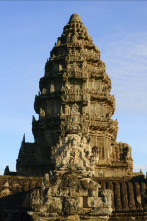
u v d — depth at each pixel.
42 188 34.16
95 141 78.88
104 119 80.31
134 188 50.03
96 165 75.44
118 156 83.88
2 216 43.53
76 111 74.19
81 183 33.91
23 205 43.56
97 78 86.19
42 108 85.19
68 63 84.50
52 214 31.86
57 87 84.56
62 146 39.78
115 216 45.66
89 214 31.81
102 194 33.16
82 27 95.12
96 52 92.81
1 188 50.75
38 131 83.25
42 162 79.12
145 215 45.19
